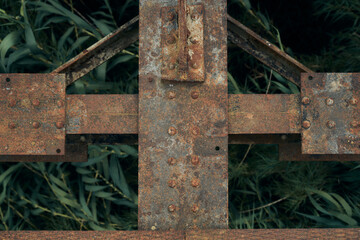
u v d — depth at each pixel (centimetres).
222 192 376
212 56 380
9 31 529
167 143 377
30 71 537
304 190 525
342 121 380
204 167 376
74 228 543
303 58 574
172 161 376
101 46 400
